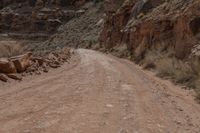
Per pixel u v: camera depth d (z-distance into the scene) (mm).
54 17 159625
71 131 5422
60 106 7434
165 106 9164
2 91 8867
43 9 162875
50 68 16531
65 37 123875
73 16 156125
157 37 29359
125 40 48719
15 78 11117
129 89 11609
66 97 8680
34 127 5465
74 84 11359
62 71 15711
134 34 40688
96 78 13812
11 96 8211
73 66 19359
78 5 161000
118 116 6977
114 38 60219
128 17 56750
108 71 17953
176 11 27141
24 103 7473
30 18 162125
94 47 78000
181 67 17703
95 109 7441
